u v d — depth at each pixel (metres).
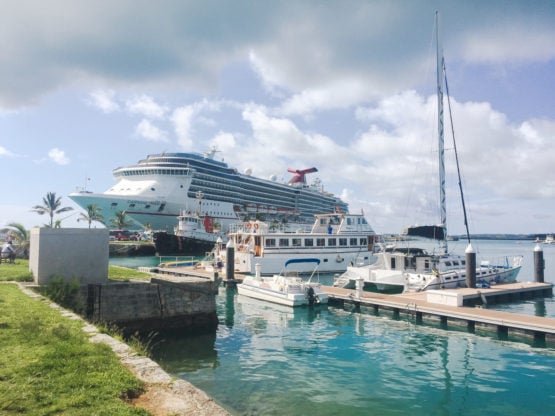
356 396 11.58
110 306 17.61
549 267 64.88
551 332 17.34
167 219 80.31
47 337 8.95
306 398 11.38
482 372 13.80
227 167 93.00
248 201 94.50
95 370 7.33
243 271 39.41
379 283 31.80
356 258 42.56
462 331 19.55
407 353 16.02
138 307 18.19
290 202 108.88
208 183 85.12
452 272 30.75
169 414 5.96
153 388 6.97
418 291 29.20
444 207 39.72
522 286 31.41
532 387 12.45
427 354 15.90
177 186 80.00
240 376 13.16
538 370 14.03
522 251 133.62
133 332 17.89
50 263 17.61
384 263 35.69
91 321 16.81
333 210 124.44
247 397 11.40
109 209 76.56
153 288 18.59
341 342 17.59
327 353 15.94
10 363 7.30
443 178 40.00
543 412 10.71
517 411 10.77
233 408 10.64
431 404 11.13
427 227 41.28
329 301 27.06
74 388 6.49
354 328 20.23
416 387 12.37
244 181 94.44
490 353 16.03
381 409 10.73
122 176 85.25
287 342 17.59
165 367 14.02
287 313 23.98
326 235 43.53
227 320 22.06
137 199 77.06
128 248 70.44
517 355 15.80
